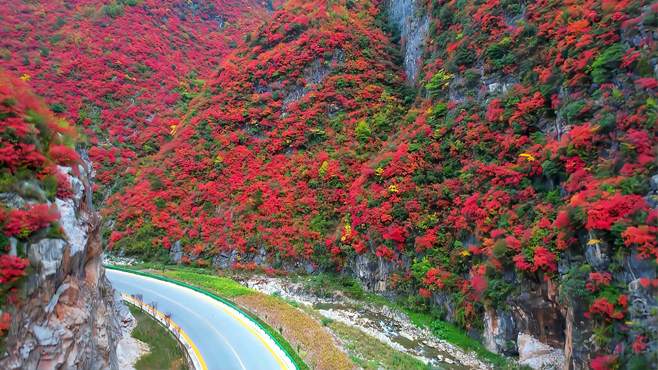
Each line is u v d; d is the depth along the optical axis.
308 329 25.61
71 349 13.98
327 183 41.88
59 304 14.20
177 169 48.75
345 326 28.20
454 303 28.00
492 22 36.62
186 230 43.59
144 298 31.88
